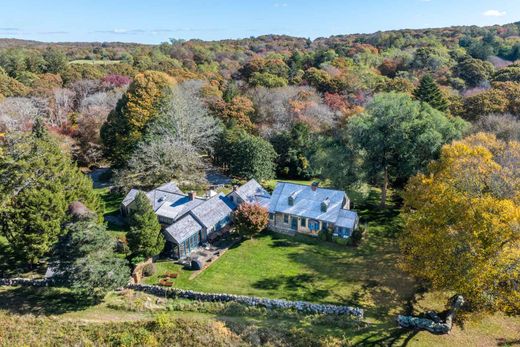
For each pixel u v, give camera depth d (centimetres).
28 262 3584
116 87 8831
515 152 3609
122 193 5703
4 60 9888
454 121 5284
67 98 8312
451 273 2653
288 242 4394
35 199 3481
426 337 2820
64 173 3925
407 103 5003
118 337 2716
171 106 6294
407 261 3266
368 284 3544
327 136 6525
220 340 2723
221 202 4778
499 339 2833
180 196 4825
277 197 4831
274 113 7319
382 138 4922
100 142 6925
